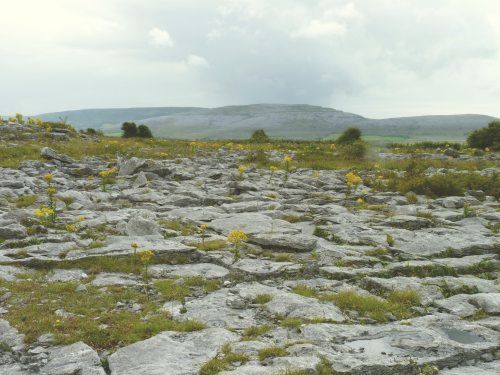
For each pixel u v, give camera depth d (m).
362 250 13.02
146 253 10.47
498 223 16.28
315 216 16.97
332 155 40.00
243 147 46.59
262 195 21.06
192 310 9.07
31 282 10.27
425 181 22.48
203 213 16.94
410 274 11.46
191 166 30.66
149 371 6.46
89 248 12.48
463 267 11.73
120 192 21.00
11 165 25.56
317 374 6.29
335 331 7.76
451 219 17.08
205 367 6.54
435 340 7.41
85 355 7.12
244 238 11.91
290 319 8.36
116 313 8.85
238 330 8.15
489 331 7.98
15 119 41.31
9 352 7.37
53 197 18.44
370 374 6.46
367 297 9.50
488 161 37.91
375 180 25.52
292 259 12.52
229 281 10.90
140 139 48.91
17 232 13.21
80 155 32.44
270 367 6.44
